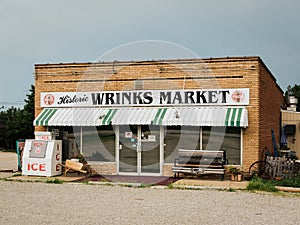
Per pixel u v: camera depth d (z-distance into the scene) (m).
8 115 53.06
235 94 17.48
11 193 13.63
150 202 12.13
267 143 20.00
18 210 10.77
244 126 16.78
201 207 11.41
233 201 12.38
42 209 10.92
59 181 16.44
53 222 9.39
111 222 9.46
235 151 17.48
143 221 9.60
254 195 13.53
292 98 29.81
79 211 10.69
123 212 10.62
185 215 10.33
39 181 16.66
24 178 17.44
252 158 17.22
